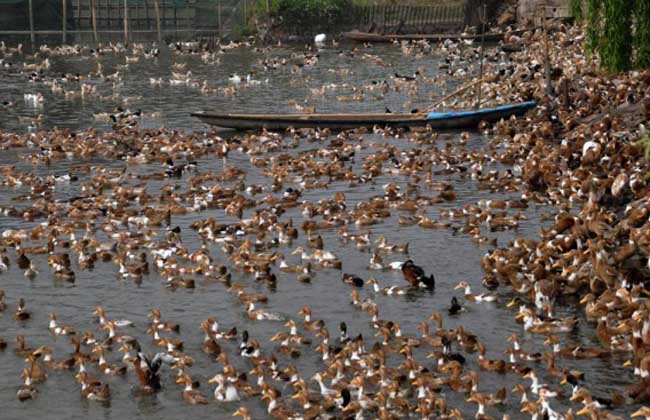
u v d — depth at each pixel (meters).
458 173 64.25
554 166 60.41
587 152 61.22
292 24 158.62
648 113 69.00
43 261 48.97
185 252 48.41
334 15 158.75
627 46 80.94
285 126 81.38
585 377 35.09
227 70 125.31
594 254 43.00
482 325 39.88
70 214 56.16
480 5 151.50
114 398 34.88
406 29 155.12
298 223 54.22
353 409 32.91
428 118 79.50
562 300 42.03
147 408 34.09
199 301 43.22
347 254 48.88
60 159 72.88
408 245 49.84
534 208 55.75
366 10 158.50
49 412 34.03
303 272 46.12
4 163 71.50
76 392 35.41
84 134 80.50
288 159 68.56
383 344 37.81
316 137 78.38
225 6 165.75
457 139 76.00
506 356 36.91
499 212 54.16
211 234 51.91
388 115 81.19
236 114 83.31
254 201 57.84
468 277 45.19
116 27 166.75
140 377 35.44
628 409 32.88
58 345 39.28
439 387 34.53
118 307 42.84
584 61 98.25
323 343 37.41
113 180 64.06
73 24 168.00
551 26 132.12
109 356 38.25
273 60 130.88
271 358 36.44
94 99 103.81
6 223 55.84
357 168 67.31
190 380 35.06
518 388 33.81
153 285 45.41
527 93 86.69
